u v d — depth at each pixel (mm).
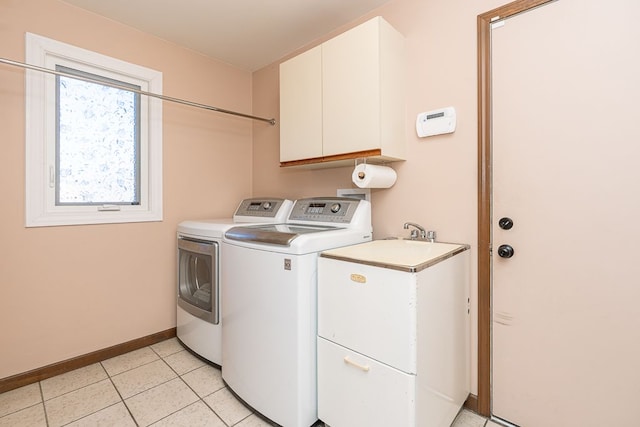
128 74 2102
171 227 2338
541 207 1354
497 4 1456
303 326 1324
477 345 1543
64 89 1875
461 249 1455
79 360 1910
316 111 1812
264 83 2756
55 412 1511
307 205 2002
